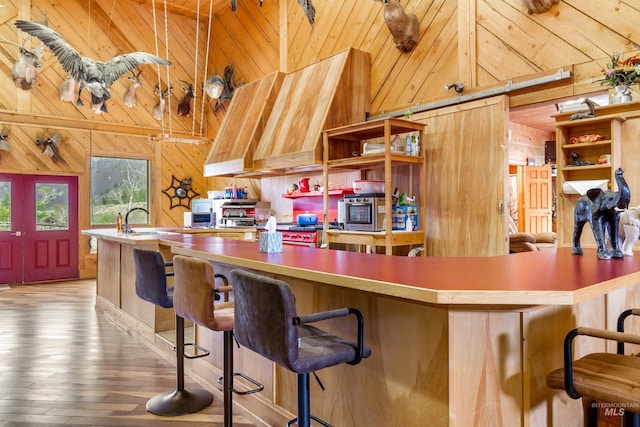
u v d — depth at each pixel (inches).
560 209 132.3
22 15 281.6
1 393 116.7
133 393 117.2
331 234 197.0
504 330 62.8
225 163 242.8
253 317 64.1
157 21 327.3
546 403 67.1
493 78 167.0
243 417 104.7
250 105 251.9
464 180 173.8
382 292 59.6
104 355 148.2
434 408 64.4
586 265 80.5
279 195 273.0
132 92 308.8
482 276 65.6
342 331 81.8
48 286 279.4
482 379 62.2
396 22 187.6
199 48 346.6
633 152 119.8
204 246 122.3
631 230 93.0
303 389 64.6
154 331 154.7
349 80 206.4
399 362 70.1
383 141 203.6
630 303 92.8
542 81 151.3
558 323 69.9
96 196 312.0
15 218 286.7
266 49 287.0
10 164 279.6
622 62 125.6
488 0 168.6
